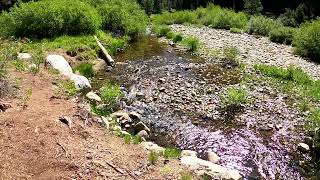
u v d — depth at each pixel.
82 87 14.77
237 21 36.72
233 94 14.80
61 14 22.06
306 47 24.34
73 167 8.27
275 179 9.98
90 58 19.00
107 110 13.20
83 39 20.84
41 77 14.05
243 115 13.77
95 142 9.62
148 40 26.88
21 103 11.02
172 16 39.22
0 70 12.33
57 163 8.33
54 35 21.61
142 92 15.81
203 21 37.84
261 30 33.28
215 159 10.61
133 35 27.38
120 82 17.02
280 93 16.19
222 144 11.70
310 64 22.14
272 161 10.86
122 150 9.48
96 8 27.48
